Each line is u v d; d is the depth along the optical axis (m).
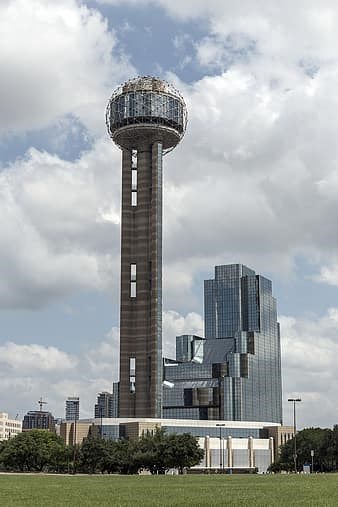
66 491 83.56
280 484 99.12
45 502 61.50
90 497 69.38
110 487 95.00
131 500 63.19
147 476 168.00
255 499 62.91
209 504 56.59
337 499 60.69
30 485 104.38
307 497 64.50
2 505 57.59
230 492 77.44
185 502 59.47
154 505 55.91
